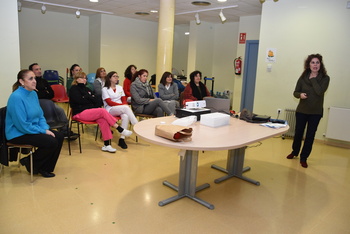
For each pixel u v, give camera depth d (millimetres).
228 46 8242
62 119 3527
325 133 4789
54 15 8125
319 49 4738
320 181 3213
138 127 2443
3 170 3092
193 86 4621
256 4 5703
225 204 2588
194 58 8219
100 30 8109
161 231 2113
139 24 8859
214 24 8445
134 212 2361
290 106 5141
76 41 8648
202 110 2928
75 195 2600
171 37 5562
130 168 3312
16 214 2238
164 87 4711
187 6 6258
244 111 3113
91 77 6477
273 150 4312
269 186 3027
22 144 2756
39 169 2957
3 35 3412
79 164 3367
